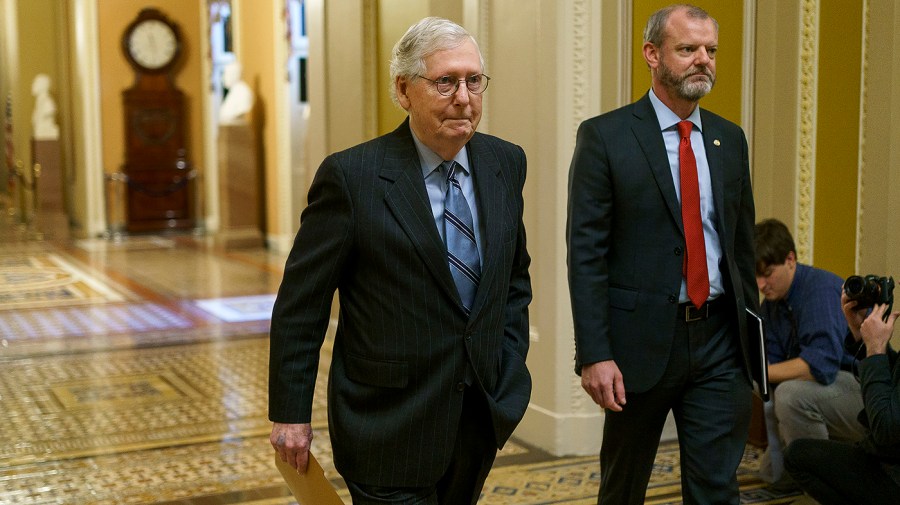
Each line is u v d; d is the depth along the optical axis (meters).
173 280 10.97
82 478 4.62
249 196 13.66
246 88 13.58
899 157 3.96
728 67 4.79
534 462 4.67
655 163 2.97
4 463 4.84
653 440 3.12
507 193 2.51
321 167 2.43
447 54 2.28
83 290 10.27
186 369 6.86
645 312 2.97
